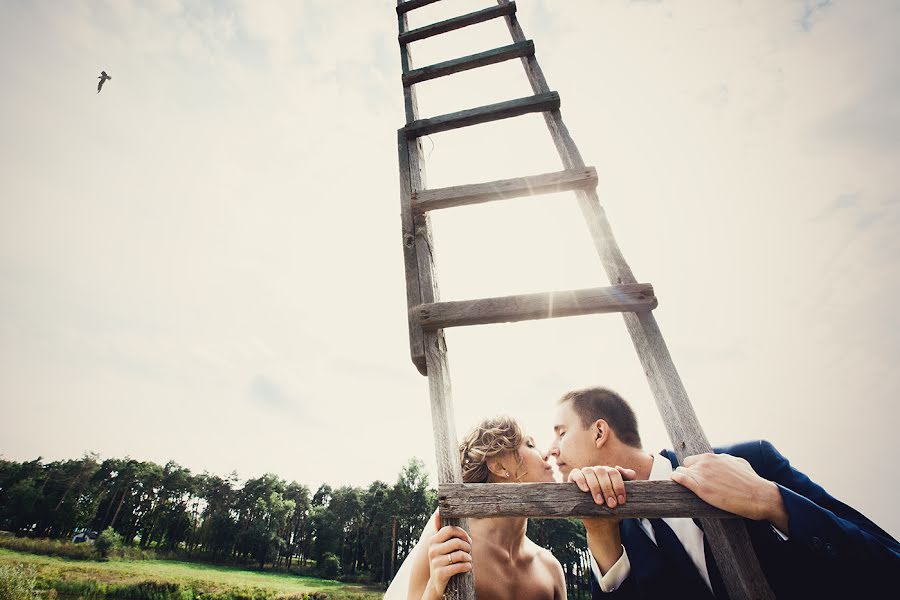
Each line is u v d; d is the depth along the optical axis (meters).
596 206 2.52
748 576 1.52
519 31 3.69
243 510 85.50
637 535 2.32
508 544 2.85
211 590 49.56
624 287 2.13
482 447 2.78
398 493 67.81
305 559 84.12
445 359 2.23
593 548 2.48
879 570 1.50
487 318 2.14
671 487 1.63
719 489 1.60
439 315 2.17
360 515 80.19
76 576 48.91
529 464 2.70
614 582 2.33
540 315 2.12
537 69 3.33
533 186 2.57
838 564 1.52
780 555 1.74
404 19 4.32
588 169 2.56
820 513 1.60
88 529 77.94
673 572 2.12
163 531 81.12
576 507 1.60
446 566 1.55
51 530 73.94
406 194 2.85
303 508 92.19
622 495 1.61
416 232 2.65
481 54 3.52
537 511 1.61
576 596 32.34
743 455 2.26
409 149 3.10
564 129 2.93
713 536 1.65
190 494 88.50
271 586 54.75
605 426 2.47
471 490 1.69
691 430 1.80
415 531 64.38
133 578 50.97
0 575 38.75
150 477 87.69
